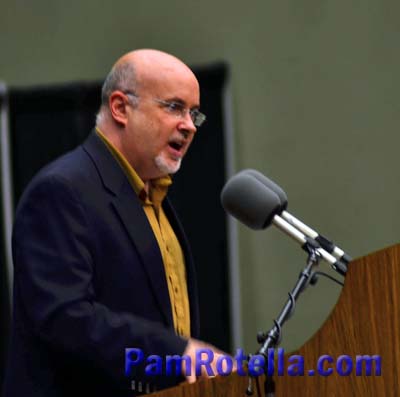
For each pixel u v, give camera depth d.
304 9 15.74
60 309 7.31
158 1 16.23
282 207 7.31
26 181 16.42
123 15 16.36
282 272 15.75
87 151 8.16
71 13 16.55
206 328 15.91
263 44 15.87
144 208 8.34
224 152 15.87
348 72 15.56
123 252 7.82
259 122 15.87
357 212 15.49
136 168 8.26
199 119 8.32
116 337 7.29
